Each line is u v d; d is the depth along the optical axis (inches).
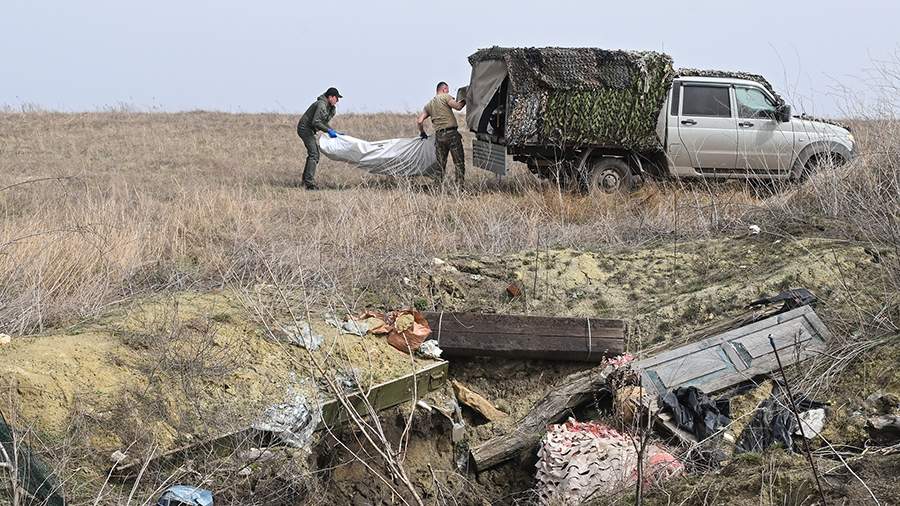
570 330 282.8
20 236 309.9
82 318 264.5
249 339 251.1
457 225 402.0
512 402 277.4
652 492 194.9
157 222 386.6
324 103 584.4
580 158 515.5
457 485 246.4
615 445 223.6
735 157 511.2
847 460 186.4
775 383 260.1
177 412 216.5
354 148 589.0
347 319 280.1
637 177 525.0
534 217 406.6
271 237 363.3
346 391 244.2
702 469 217.3
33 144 797.9
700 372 261.3
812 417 236.1
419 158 592.1
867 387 243.1
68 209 390.0
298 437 225.8
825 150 476.1
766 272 319.0
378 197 454.6
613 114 502.9
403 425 256.5
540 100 500.1
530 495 237.0
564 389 261.7
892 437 216.5
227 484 203.9
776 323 273.9
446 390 273.1
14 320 254.4
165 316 251.8
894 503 168.7
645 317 301.3
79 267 297.7
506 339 280.2
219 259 328.5
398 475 191.8
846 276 303.3
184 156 751.1
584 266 339.6
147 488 196.1
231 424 217.6
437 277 325.1
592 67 500.4
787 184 495.8
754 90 516.7
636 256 350.3
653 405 242.7
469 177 613.3
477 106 556.4
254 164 714.8
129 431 205.2
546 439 232.8
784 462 189.9
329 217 420.8
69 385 212.2
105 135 874.1
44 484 177.9
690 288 323.0
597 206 442.0
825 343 267.3
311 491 220.4
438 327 281.4
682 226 391.2
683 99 509.7
